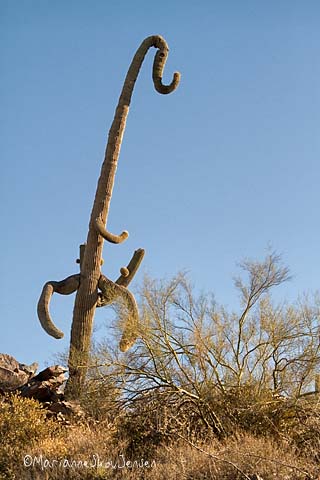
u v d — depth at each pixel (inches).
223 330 707.4
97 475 610.2
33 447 649.0
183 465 600.7
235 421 679.7
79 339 780.6
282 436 660.7
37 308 784.9
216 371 698.8
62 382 753.6
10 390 759.1
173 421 679.1
